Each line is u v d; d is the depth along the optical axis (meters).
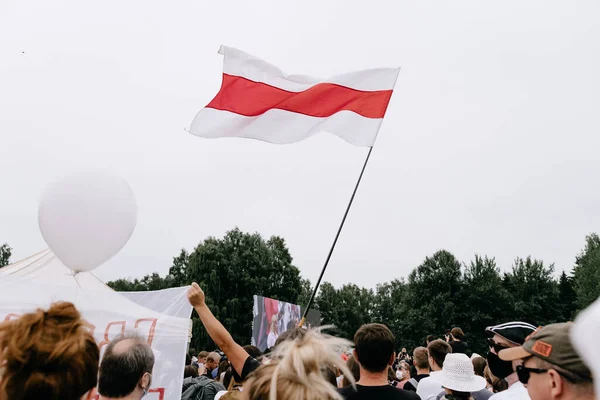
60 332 1.63
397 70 6.30
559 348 1.71
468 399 4.11
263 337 19.28
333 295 70.12
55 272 5.56
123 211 3.27
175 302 4.88
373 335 3.00
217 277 49.75
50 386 1.50
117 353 2.51
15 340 1.57
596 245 55.94
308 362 1.68
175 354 4.66
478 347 55.88
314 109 6.29
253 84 6.16
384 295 81.38
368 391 2.89
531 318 56.91
